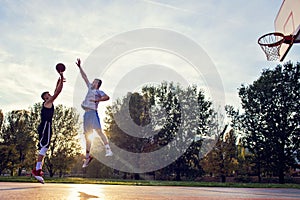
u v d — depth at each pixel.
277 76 23.56
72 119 23.00
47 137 4.87
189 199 3.78
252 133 23.70
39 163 4.81
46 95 4.97
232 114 24.80
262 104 23.56
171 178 25.08
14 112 23.12
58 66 4.80
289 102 22.94
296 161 22.97
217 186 10.38
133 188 6.72
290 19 8.18
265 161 23.14
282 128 22.78
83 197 3.61
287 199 4.48
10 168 22.45
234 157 22.02
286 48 8.33
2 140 22.78
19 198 3.12
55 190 4.69
